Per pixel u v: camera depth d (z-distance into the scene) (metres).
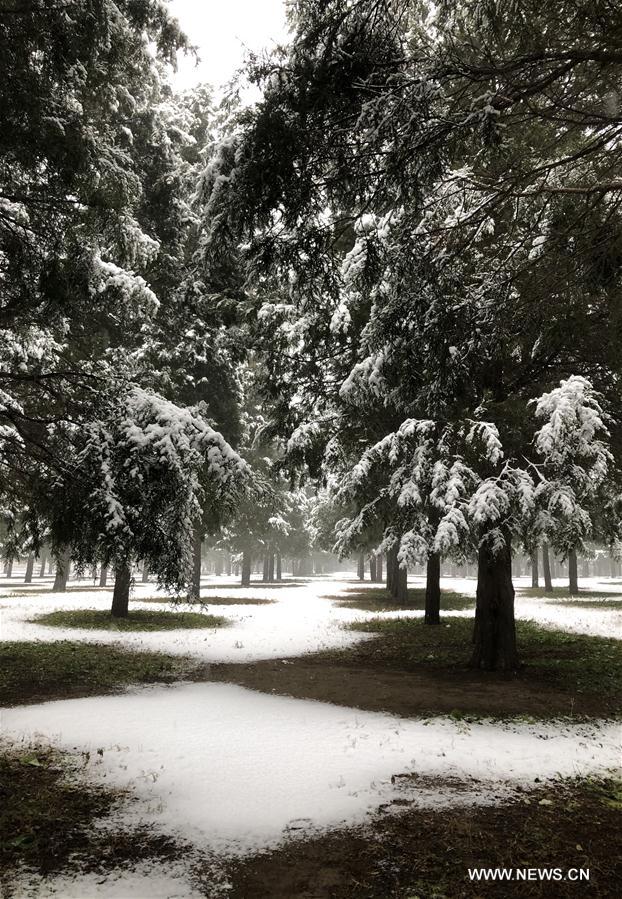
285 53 4.50
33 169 7.36
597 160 5.91
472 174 6.12
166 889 3.63
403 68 4.46
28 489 9.18
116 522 7.39
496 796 5.11
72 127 7.10
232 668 11.05
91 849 4.14
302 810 4.76
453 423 9.43
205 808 4.78
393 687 9.41
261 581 50.84
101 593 31.61
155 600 25.83
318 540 40.84
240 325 14.88
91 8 6.60
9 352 10.32
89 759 5.90
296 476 13.88
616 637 14.68
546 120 5.65
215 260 5.21
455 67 4.53
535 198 6.39
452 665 11.29
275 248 5.17
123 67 8.05
